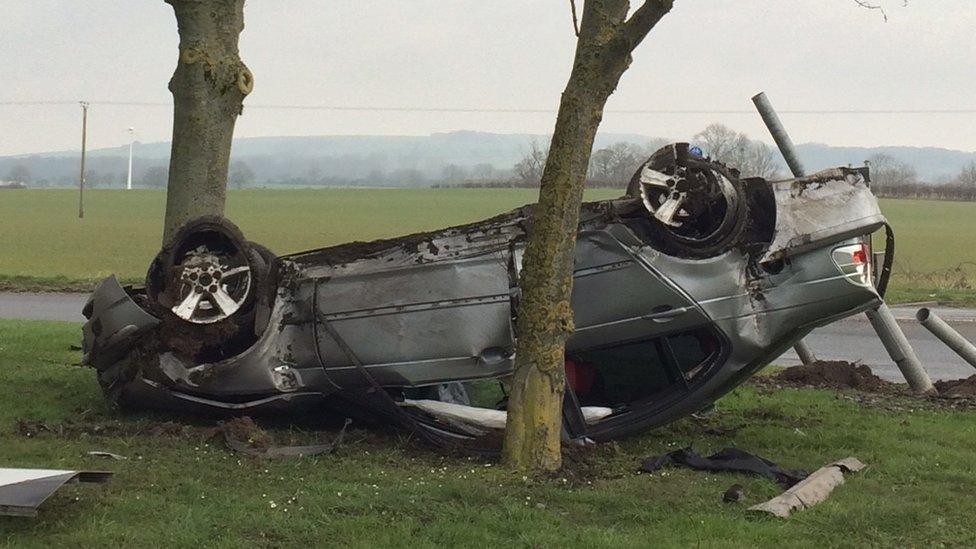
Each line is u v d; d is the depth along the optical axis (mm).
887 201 108938
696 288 8133
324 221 75562
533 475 7289
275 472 7336
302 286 8484
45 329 15578
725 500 6883
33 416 8977
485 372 8094
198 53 9984
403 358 8211
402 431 8570
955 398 11438
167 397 8664
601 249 8234
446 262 8164
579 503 6746
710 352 8438
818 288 8180
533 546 5809
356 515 6324
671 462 7859
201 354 8680
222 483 6996
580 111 7141
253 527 6016
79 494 6547
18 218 79062
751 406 10648
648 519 6441
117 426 8578
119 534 5730
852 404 10906
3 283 27250
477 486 6938
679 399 8383
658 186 8070
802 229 8156
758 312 8211
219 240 8539
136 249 47750
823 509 6691
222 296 8406
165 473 7141
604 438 8406
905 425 9773
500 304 8102
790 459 8336
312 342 8438
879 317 11703
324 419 9070
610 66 7074
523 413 7414
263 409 8586
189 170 10117
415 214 85188
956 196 110688
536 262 7301
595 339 8219
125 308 8438
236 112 10289
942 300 24797
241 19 10312
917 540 6234
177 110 10156
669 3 6805
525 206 8305
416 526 6121
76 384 10531
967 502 7082
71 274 31734
